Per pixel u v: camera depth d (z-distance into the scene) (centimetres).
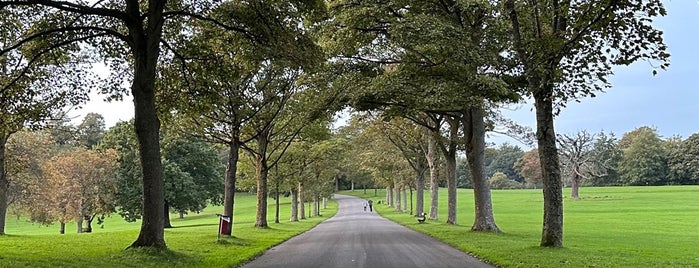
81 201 4769
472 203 8400
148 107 1639
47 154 4325
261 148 3569
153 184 1623
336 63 2914
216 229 3400
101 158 4928
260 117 2888
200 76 2088
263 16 1825
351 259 1617
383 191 14475
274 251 1945
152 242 1608
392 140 4706
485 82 2288
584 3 1477
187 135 2745
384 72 3014
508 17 2123
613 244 2100
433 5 2512
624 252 1697
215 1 1878
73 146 6050
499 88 2292
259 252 1867
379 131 4569
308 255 1769
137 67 1645
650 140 12100
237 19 1853
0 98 1952
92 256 1486
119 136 5428
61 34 1911
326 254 1789
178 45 2075
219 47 2084
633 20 1373
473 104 2353
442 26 2212
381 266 1436
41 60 1981
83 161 4822
